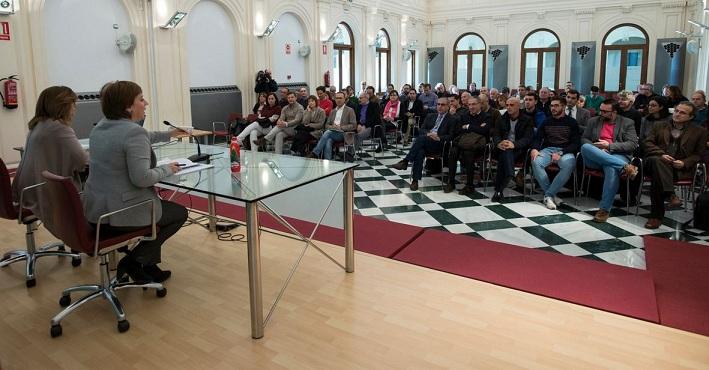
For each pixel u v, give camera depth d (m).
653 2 12.99
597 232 4.29
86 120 7.41
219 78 9.59
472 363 2.22
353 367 2.20
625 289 2.93
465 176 6.69
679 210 4.98
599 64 13.94
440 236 3.94
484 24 15.30
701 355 2.27
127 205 2.49
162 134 3.77
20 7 6.45
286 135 7.50
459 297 2.88
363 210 5.00
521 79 15.05
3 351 2.34
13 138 6.49
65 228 2.41
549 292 2.91
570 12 14.03
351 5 12.61
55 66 6.98
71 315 2.70
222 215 4.51
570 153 5.15
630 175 4.58
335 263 3.37
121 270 2.84
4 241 3.81
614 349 2.33
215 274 3.23
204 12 9.12
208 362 2.25
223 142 9.64
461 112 6.38
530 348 2.34
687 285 3.04
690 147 4.52
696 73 12.16
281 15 10.66
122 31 7.83
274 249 3.65
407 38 15.21
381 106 10.09
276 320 2.62
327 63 12.05
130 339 2.45
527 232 4.30
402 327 2.54
